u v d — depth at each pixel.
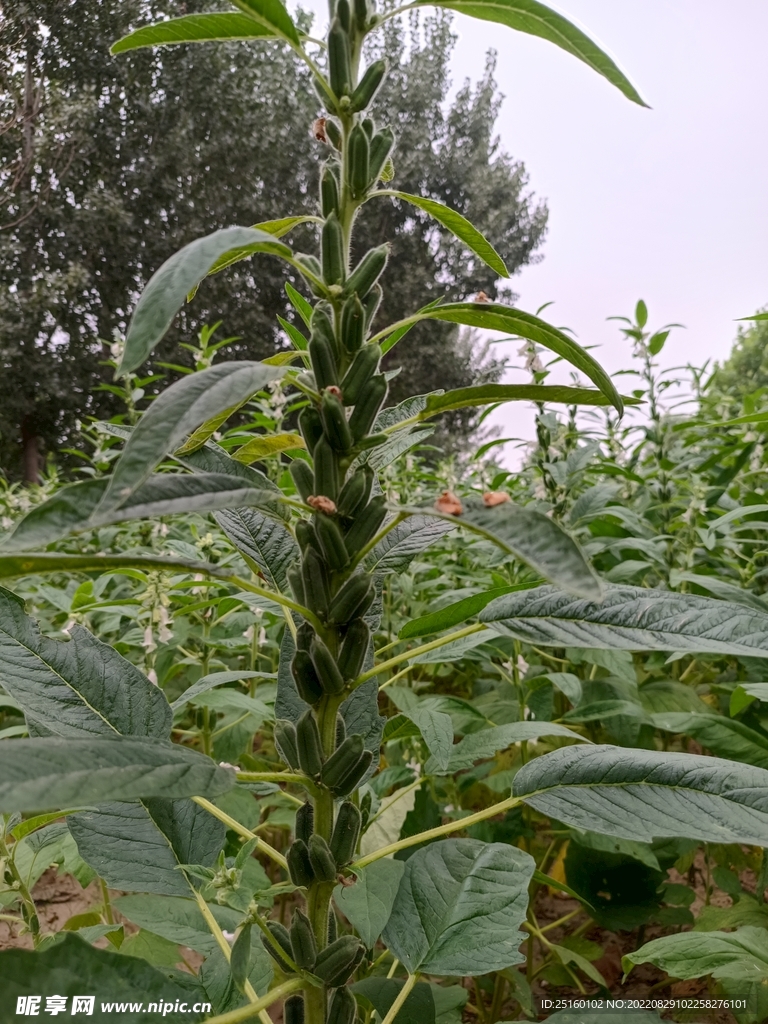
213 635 2.50
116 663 1.06
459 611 1.03
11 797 0.55
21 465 15.00
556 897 2.62
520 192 18.83
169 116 16.17
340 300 0.85
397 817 2.02
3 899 1.55
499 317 0.89
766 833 0.82
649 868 1.99
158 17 15.45
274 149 16.89
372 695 1.14
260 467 3.73
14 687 0.98
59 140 14.72
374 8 0.88
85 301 15.52
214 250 0.63
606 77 0.87
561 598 0.88
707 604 0.83
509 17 0.84
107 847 1.04
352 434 0.85
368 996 1.21
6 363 13.56
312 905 0.88
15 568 0.67
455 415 16.31
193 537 3.33
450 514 0.68
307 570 0.84
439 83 17.61
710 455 2.98
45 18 14.49
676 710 2.24
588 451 2.47
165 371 14.93
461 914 1.00
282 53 17.53
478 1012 2.03
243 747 2.23
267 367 0.73
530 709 2.09
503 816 1.96
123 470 0.58
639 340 3.00
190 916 1.25
